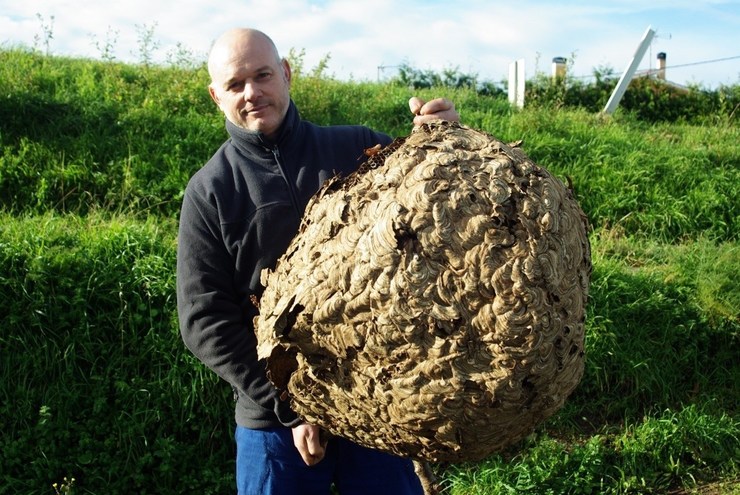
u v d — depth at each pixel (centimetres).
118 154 764
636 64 1299
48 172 717
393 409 212
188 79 1010
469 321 203
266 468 287
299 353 226
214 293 279
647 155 899
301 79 1071
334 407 228
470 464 494
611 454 499
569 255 213
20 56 1045
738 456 504
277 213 281
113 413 484
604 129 1045
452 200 207
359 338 211
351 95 1105
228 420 491
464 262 204
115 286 518
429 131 235
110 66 1065
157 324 507
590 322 559
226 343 274
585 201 796
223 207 282
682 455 504
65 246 549
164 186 721
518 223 207
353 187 228
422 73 1565
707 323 580
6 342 489
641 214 779
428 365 204
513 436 220
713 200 798
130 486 471
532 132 962
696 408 538
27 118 803
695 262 650
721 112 1322
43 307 499
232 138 292
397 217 207
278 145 286
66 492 449
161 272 530
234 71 280
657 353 563
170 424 487
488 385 202
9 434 471
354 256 212
